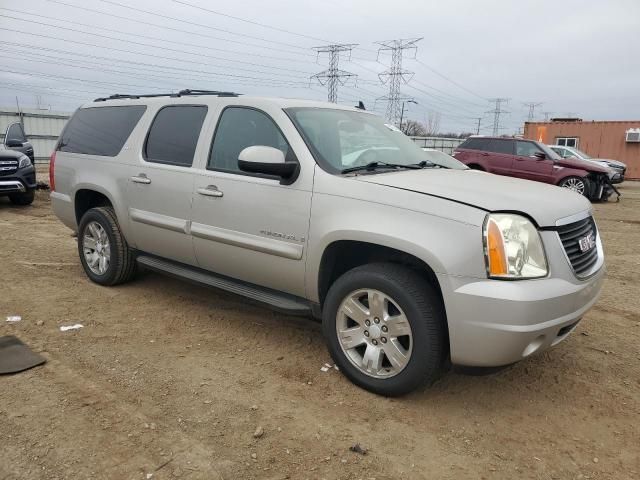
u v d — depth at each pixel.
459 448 2.90
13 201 11.46
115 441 2.81
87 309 4.73
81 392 3.29
